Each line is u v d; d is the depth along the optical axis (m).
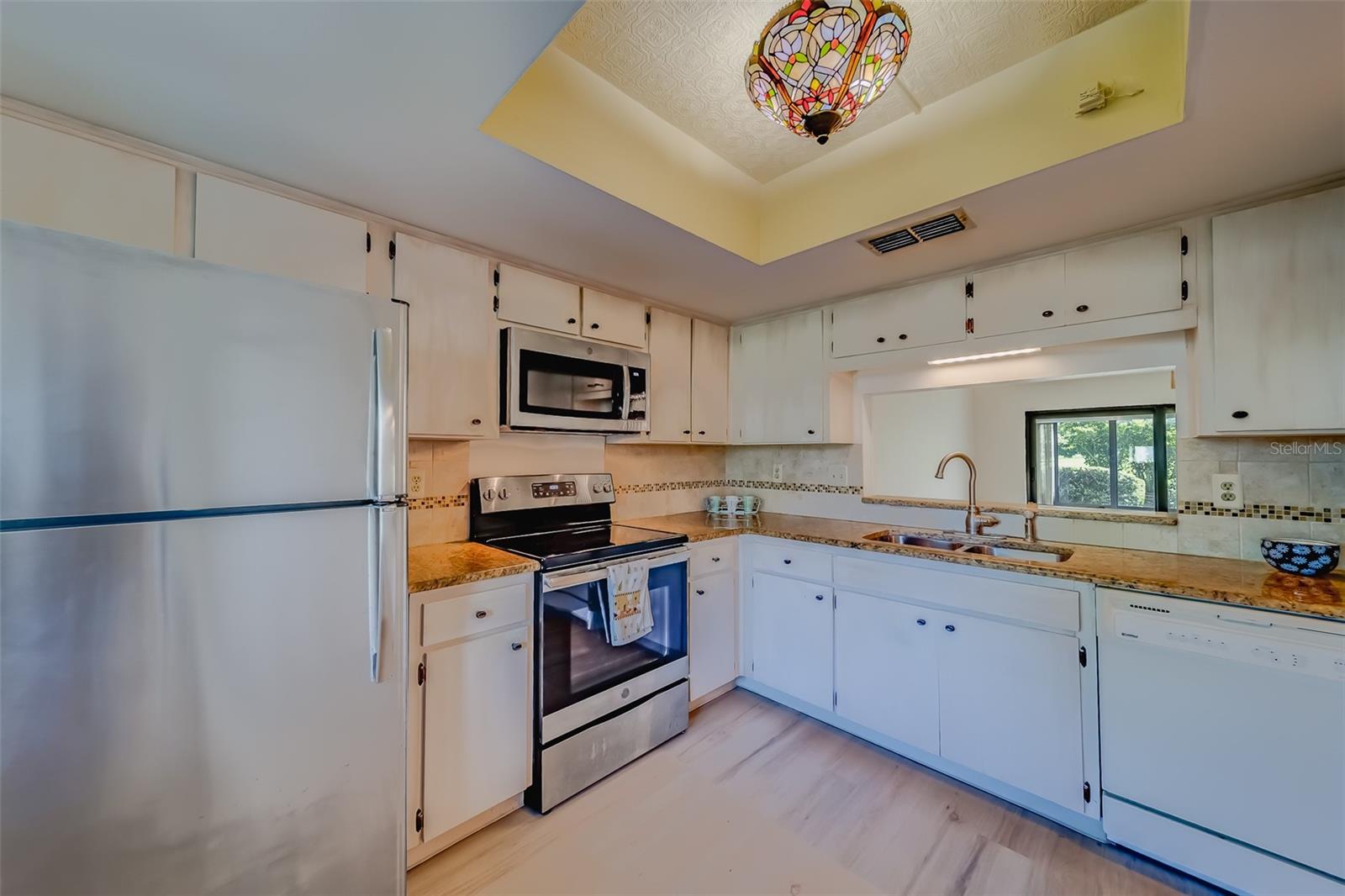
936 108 1.71
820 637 2.35
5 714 0.78
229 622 0.97
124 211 1.31
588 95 1.57
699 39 1.45
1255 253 1.62
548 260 2.14
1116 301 1.88
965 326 2.23
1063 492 3.12
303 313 1.07
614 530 2.49
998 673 1.84
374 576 1.15
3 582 0.78
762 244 2.20
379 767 1.16
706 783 1.29
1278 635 1.34
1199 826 1.46
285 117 1.25
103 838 0.86
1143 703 1.55
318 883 1.08
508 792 1.73
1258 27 0.98
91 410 0.84
